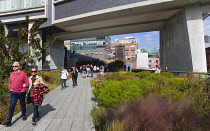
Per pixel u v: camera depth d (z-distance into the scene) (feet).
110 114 13.01
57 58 106.63
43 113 17.07
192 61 49.14
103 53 217.15
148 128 9.89
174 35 60.95
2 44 22.02
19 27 25.00
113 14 59.82
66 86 39.32
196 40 49.75
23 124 13.71
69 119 15.07
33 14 75.15
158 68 52.60
